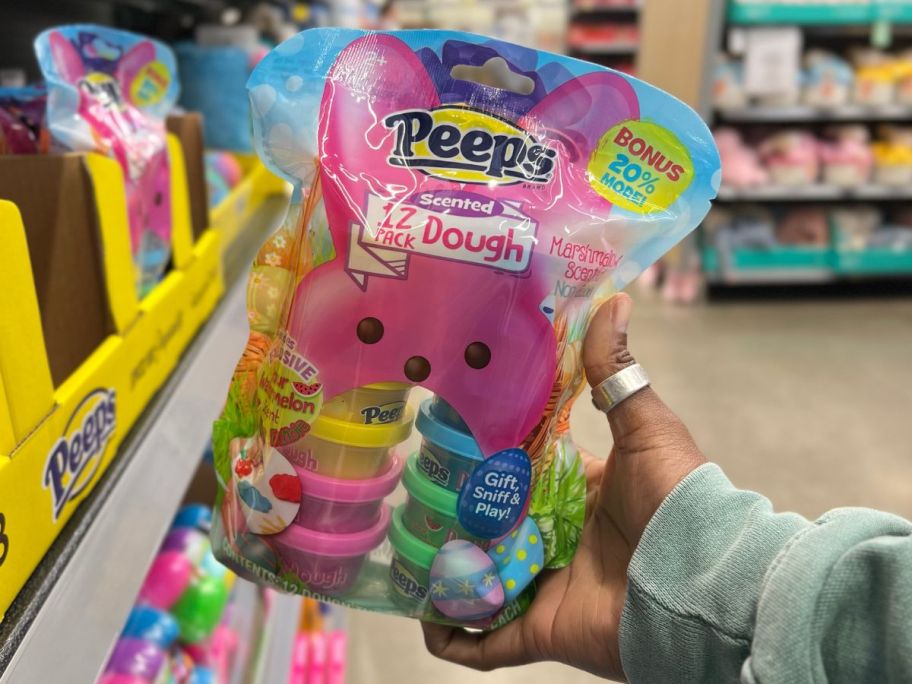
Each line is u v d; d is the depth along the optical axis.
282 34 2.38
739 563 0.54
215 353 1.07
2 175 0.66
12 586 0.56
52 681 0.55
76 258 0.76
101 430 0.73
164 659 0.97
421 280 0.55
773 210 4.27
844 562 0.49
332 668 1.62
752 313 3.95
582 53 6.05
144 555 0.72
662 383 3.04
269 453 0.58
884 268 4.16
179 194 1.02
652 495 0.61
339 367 0.56
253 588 1.50
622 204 0.61
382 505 0.64
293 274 0.59
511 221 0.56
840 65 4.00
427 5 6.07
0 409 0.55
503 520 0.58
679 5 3.90
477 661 0.71
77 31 0.89
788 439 2.61
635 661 0.59
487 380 0.56
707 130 0.63
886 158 4.07
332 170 0.57
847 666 0.49
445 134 0.59
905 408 2.86
